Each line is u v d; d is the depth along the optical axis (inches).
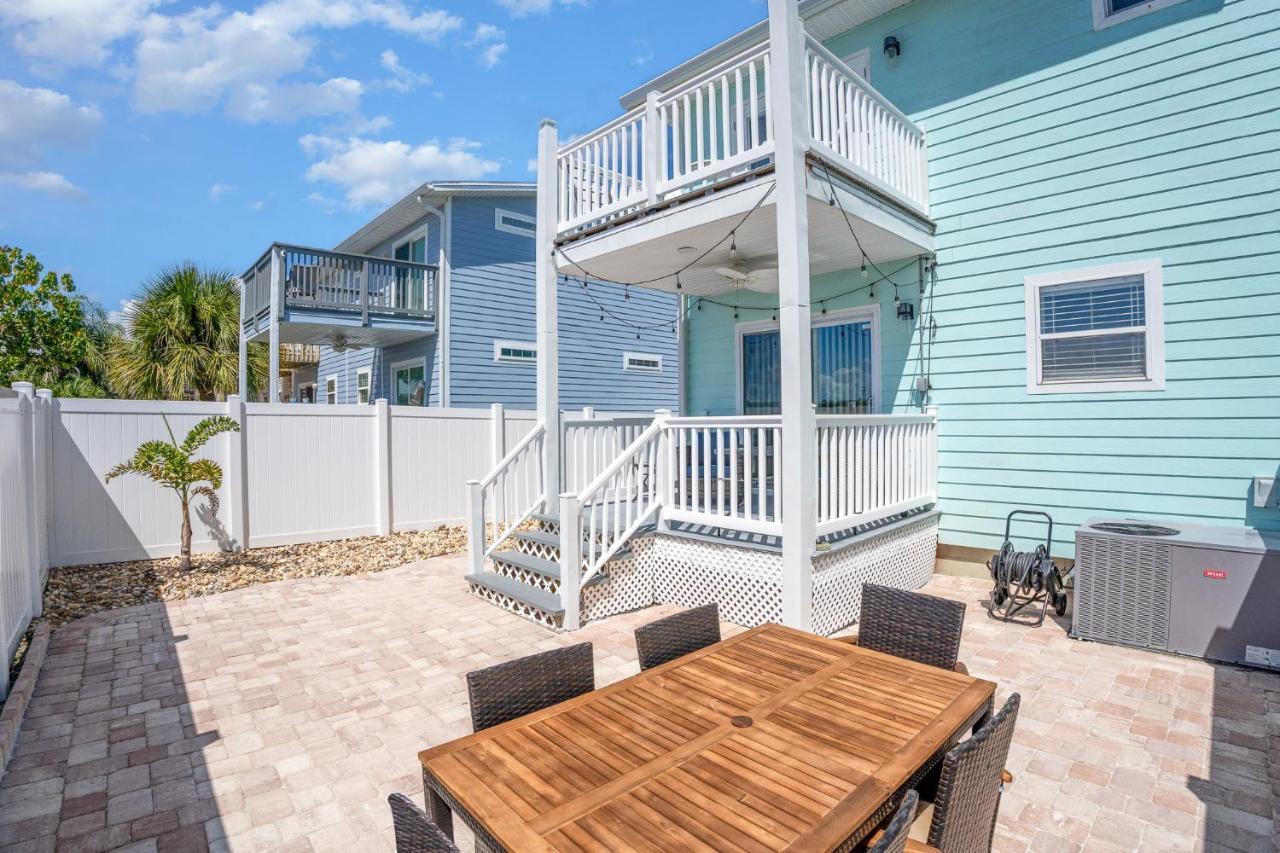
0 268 339.3
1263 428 199.5
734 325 335.6
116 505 276.1
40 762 126.6
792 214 183.6
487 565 261.3
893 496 234.7
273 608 225.9
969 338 257.3
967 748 67.2
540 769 71.2
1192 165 210.5
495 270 527.5
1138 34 219.8
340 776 122.4
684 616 114.6
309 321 452.1
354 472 334.6
